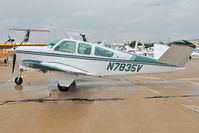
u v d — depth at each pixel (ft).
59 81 18.34
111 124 10.90
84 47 20.66
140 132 9.89
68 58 20.36
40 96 17.12
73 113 12.75
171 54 21.61
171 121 11.46
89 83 24.23
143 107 14.26
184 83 25.13
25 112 12.83
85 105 14.64
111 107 14.20
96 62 20.94
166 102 15.75
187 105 14.89
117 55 21.40
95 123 11.03
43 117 11.93
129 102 15.62
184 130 10.19
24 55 20.33
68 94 18.07
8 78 26.76
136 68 22.08
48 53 20.20
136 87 22.11
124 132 9.87
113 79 27.96
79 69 20.34
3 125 10.62
